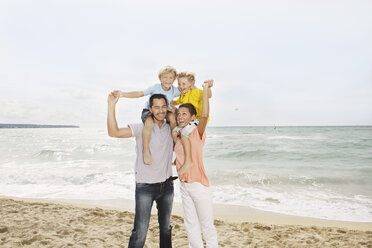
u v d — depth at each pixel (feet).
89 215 17.93
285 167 47.57
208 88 8.55
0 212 17.74
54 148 88.69
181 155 8.50
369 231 16.71
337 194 28.94
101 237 13.66
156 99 7.97
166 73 11.72
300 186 32.94
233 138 124.98
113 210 19.76
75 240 13.09
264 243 14.10
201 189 8.31
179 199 25.39
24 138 172.65
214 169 44.65
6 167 47.19
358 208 23.54
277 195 28.32
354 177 37.32
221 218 20.39
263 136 145.28
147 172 8.03
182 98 11.71
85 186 31.68
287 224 18.70
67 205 21.22
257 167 47.44
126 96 10.61
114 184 32.60
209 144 91.81
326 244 14.25
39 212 18.15
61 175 38.27
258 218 20.48
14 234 13.55
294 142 98.68
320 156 63.26
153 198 8.16
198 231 8.63
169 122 8.74
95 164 50.98
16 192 29.01
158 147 8.16
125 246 12.66
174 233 15.03
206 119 8.43
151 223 16.62
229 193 29.14
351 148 77.71
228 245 13.65
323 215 21.54
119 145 101.96
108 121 8.03
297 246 13.85
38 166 48.55
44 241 12.62
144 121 8.31
